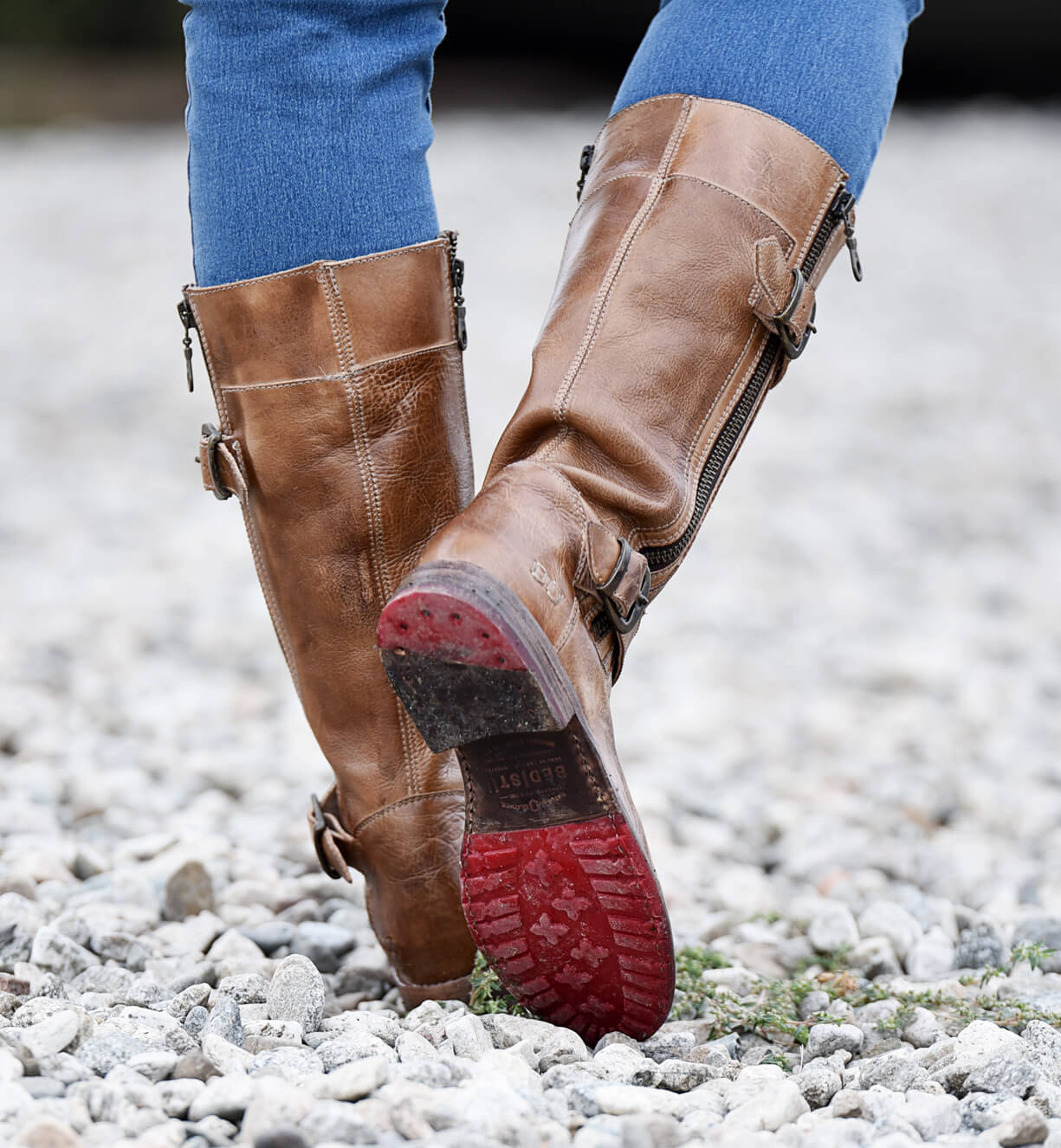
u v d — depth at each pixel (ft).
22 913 12.41
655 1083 9.36
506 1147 7.73
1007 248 79.15
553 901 9.40
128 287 69.41
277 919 13.97
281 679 25.57
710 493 10.07
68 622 28.04
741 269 9.74
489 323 60.70
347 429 9.98
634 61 10.68
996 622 29.60
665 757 21.80
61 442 45.68
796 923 14.55
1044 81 145.28
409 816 10.84
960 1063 9.34
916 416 49.83
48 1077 8.52
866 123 10.21
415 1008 11.39
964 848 16.80
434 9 10.14
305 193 9.71
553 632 8.88
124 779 18.89
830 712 23.68
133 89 142.41
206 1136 7.88
